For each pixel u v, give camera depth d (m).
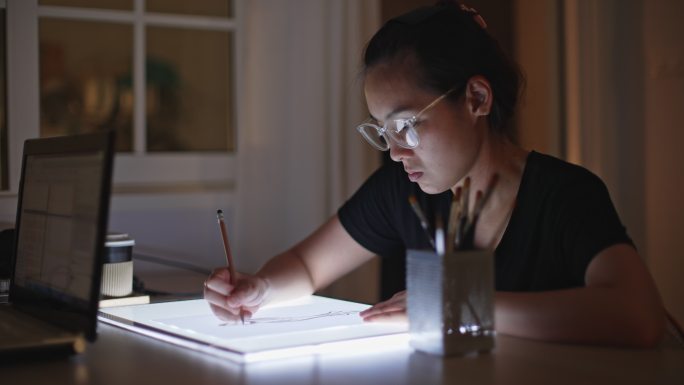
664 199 2.46
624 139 2.54
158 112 2.36
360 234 1.64
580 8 2.56
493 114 1.37
